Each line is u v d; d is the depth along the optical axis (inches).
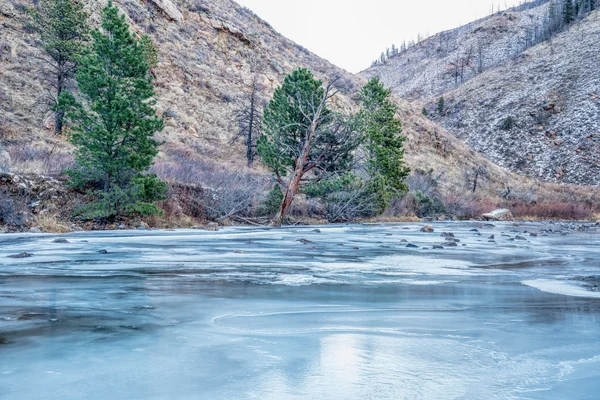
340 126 1050.7
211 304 184.2
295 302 190.7
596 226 1194.0
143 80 740.0
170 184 884.0
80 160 727.1
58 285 227.9
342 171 1031.0
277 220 940.0
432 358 116.6
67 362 110.4
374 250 459.2
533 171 3430.1
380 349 124.3
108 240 532.1
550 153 3558.1
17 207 673.6
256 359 114.7
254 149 1471.5
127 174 753.6
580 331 145.0
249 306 181.2
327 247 485.4
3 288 218.4
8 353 116.8
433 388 96.5
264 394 92.3
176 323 151.4
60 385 95.7
